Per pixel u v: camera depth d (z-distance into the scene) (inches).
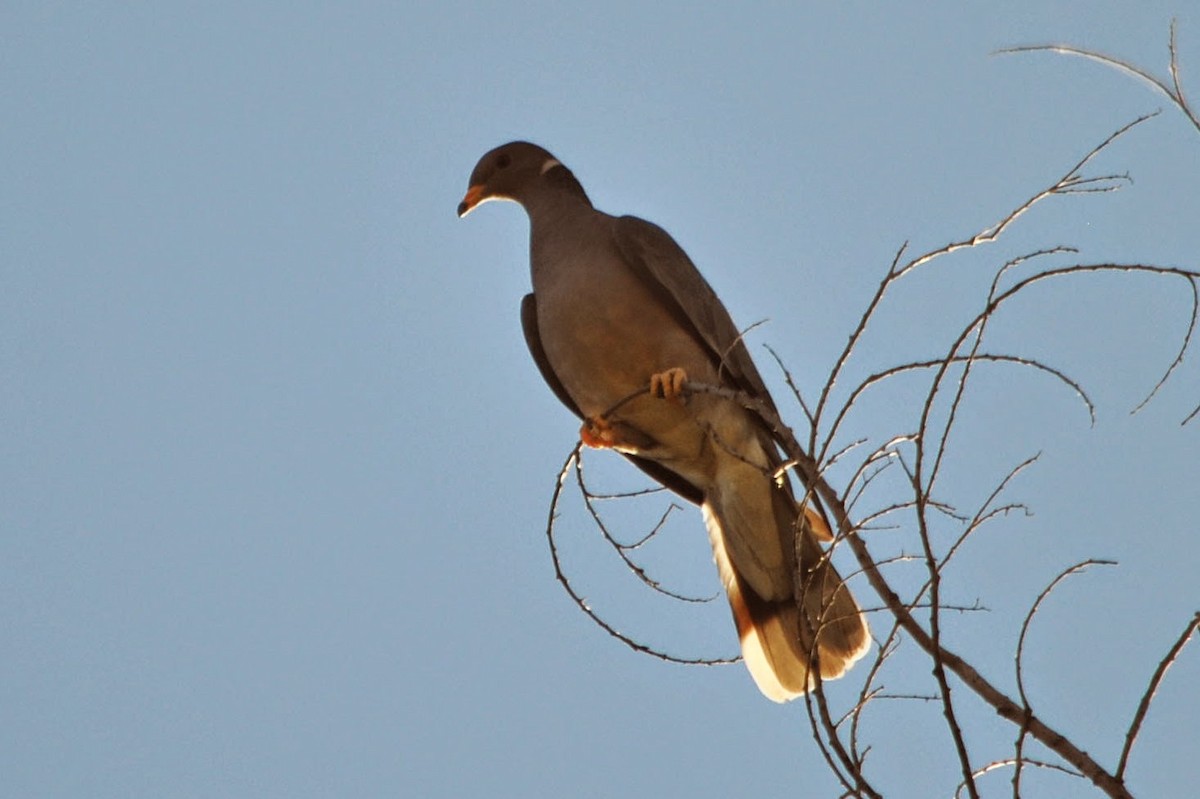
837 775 251.6
